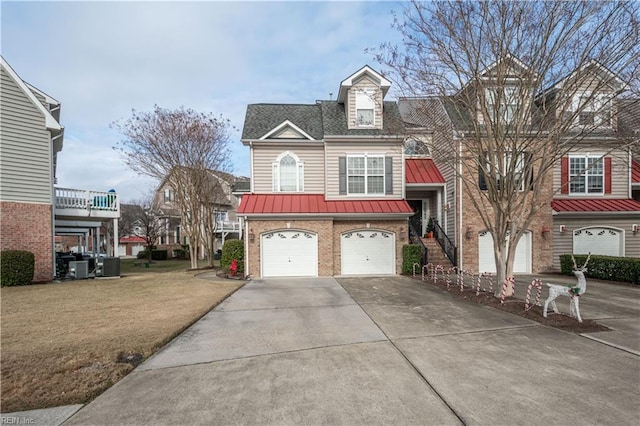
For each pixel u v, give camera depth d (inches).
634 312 306.3
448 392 156.0
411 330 254.4
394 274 591.2
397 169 619.8
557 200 617.0
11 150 482.3
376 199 615.5
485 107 351.6
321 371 180.2
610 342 225.1
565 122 345.7
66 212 606.2
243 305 346.6
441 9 337.4
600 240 609.6
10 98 481.7
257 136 625.3
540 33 314.5
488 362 191.2
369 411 140.5
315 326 266.8
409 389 159.2
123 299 374.0
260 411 141.3
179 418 136.8
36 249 506.6
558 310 310.8
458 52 350.0
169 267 947.3
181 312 308.3
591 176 625.6
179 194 806.5
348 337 238.2
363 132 608.4
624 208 594.9
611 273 480.1
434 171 663.1
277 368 184.9
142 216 1307.8
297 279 543.5
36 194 507.2
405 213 575.8
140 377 174.6
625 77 310.5
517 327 261.6
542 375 173.9
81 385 162.4
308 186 634.8
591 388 159.9
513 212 367.2
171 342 229.8
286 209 576.7
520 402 147.0
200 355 205.5
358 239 596.4
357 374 175.9
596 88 319.0
